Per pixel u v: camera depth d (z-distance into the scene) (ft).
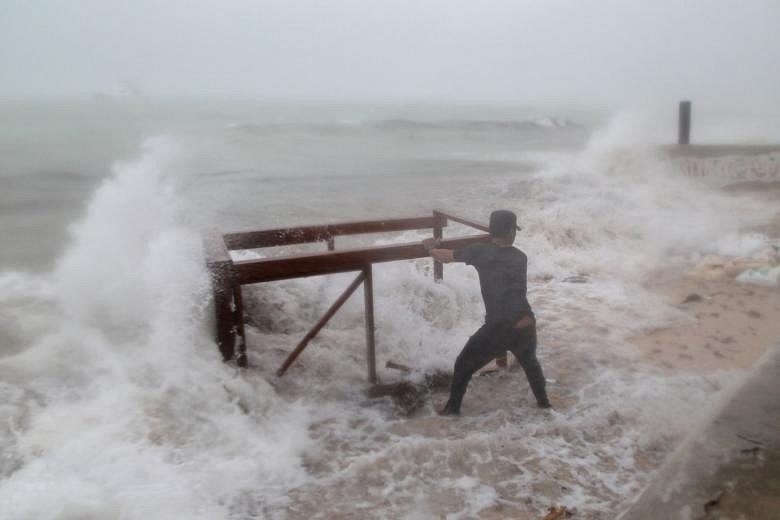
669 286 23.36
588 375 15.29
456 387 13.06
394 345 16.92
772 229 31.96
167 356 12.93
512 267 12.78
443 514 9.55
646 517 5.76
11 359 12.89
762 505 5.59
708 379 14.74
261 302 17.85
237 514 9.35
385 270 20.71
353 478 10.53
